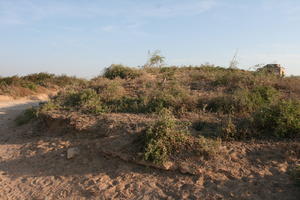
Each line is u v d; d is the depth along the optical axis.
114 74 10.13
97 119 6.14
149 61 11.76
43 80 19.70
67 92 8.45
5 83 15.98
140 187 4.07
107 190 4.13
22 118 8.30
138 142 4.85
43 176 4.84
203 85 7.98
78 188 4.33
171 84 8.09
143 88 7.97
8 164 5.46
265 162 4.10
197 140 4.60
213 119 5.45
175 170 4.26
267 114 4.88
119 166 4.64
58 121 6.59
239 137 4.75
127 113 6.36
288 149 4.28
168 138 4.59
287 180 3.69
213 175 3.98
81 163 4.97
